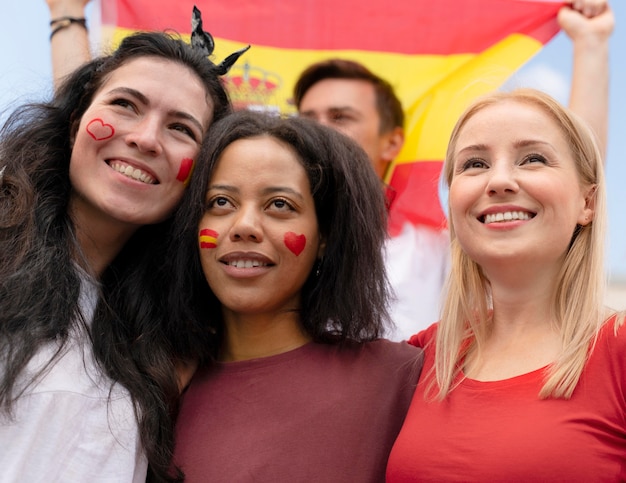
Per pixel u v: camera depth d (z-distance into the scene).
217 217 2.10
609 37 3.01
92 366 1.98
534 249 1.78
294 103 3.07
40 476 1.80
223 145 2.13
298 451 1.92
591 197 1.85
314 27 3.09
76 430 1.86
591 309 1.75
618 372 1.64
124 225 2.25
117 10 3.05
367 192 2.23
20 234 2.07
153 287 2.27
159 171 2.16
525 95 1.92
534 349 1.80
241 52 2.41
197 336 2.20
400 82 3.08
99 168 2.15
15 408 1.81
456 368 1.91
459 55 3.09
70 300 2.03
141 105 2.19
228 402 2.04
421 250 3.03
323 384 2.03
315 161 2.14
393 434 1.98
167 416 2.02
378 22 3.10
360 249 2.18
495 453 1.62
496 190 1.79
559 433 1.59
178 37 2.45
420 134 3.08
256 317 2.15
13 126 2.28
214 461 1.93
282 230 2.06
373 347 2.15
